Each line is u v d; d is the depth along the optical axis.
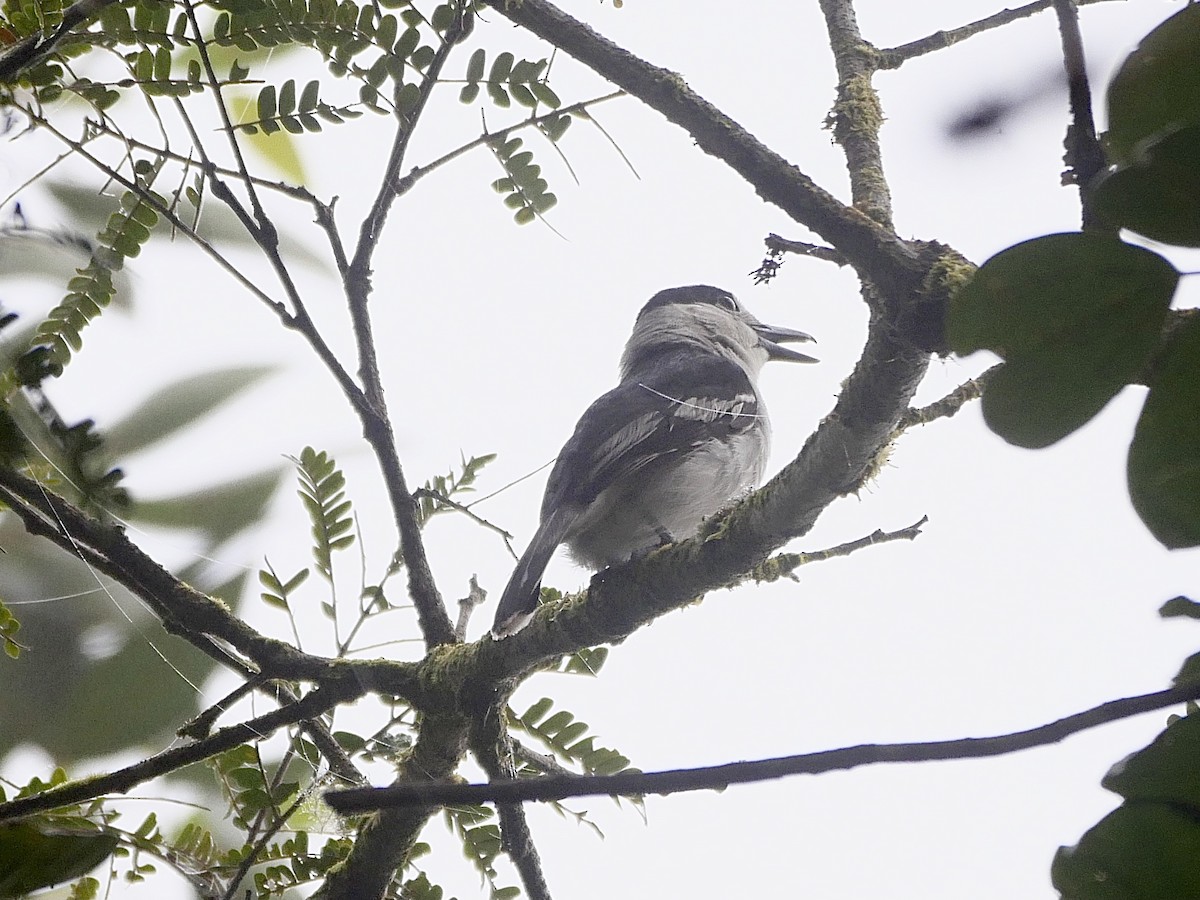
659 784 3.79
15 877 5.68
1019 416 2.72
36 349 6.46
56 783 6.79
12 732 7.79
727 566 6.89
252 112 7.45
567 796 3.85
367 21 6.45
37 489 6.77
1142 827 2.90
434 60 6.46
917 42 7.19
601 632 7.21
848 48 7.25
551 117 6.68
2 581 7.97
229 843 7.45
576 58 6.25
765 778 3.74
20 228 6.48
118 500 6.89
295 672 7.14
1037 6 6.89
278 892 6.89
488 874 7.58
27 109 6.26
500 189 7.09
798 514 6.58
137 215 6.77
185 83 6.50
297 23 6.45
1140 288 2.57
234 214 7.89
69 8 6.11
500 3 6.25
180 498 7.48
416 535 7.58
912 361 5.49
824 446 6.16
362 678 7.16
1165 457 2.65
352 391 7.34
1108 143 2.52
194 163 6.54
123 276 7.16
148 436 7.19
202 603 7.20
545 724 7.66
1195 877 2.84
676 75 6.11
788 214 5.70
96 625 8.09
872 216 6.19
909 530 7.24
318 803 7.13
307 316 7.05
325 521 7.53
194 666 8.10
